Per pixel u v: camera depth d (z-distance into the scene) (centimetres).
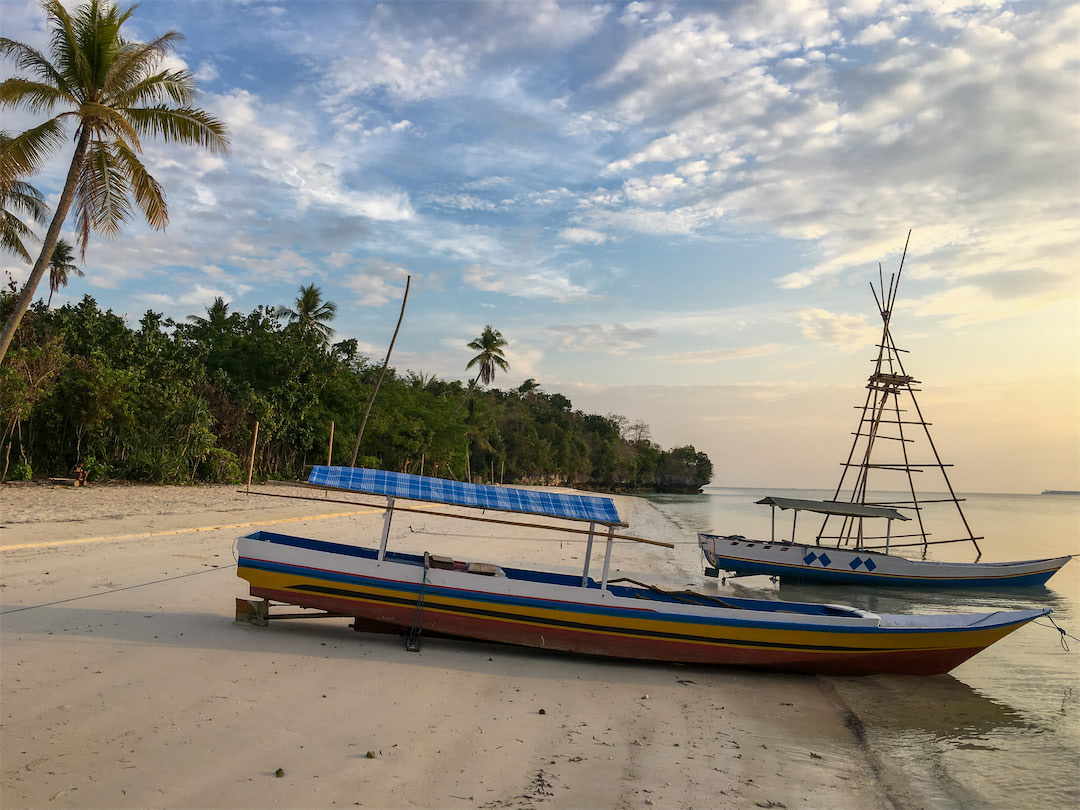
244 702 628
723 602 964
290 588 852
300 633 867
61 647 720
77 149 1827
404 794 492
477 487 921
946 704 839
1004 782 632
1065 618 1501
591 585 962
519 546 1977
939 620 912
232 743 543
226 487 2817
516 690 750
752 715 752
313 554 849
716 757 625
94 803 437
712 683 852
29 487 2123
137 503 1973
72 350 2730
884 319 2323
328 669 745
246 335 4034
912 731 746
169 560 1192
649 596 972
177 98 2000
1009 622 908
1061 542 3553
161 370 2938
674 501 7975
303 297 4394
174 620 856
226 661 732
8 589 922
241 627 856
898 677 922
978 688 913
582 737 638
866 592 1805
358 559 851
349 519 2200
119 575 1053
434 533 2080
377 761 539
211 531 1566
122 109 1906
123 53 1902
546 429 8862
